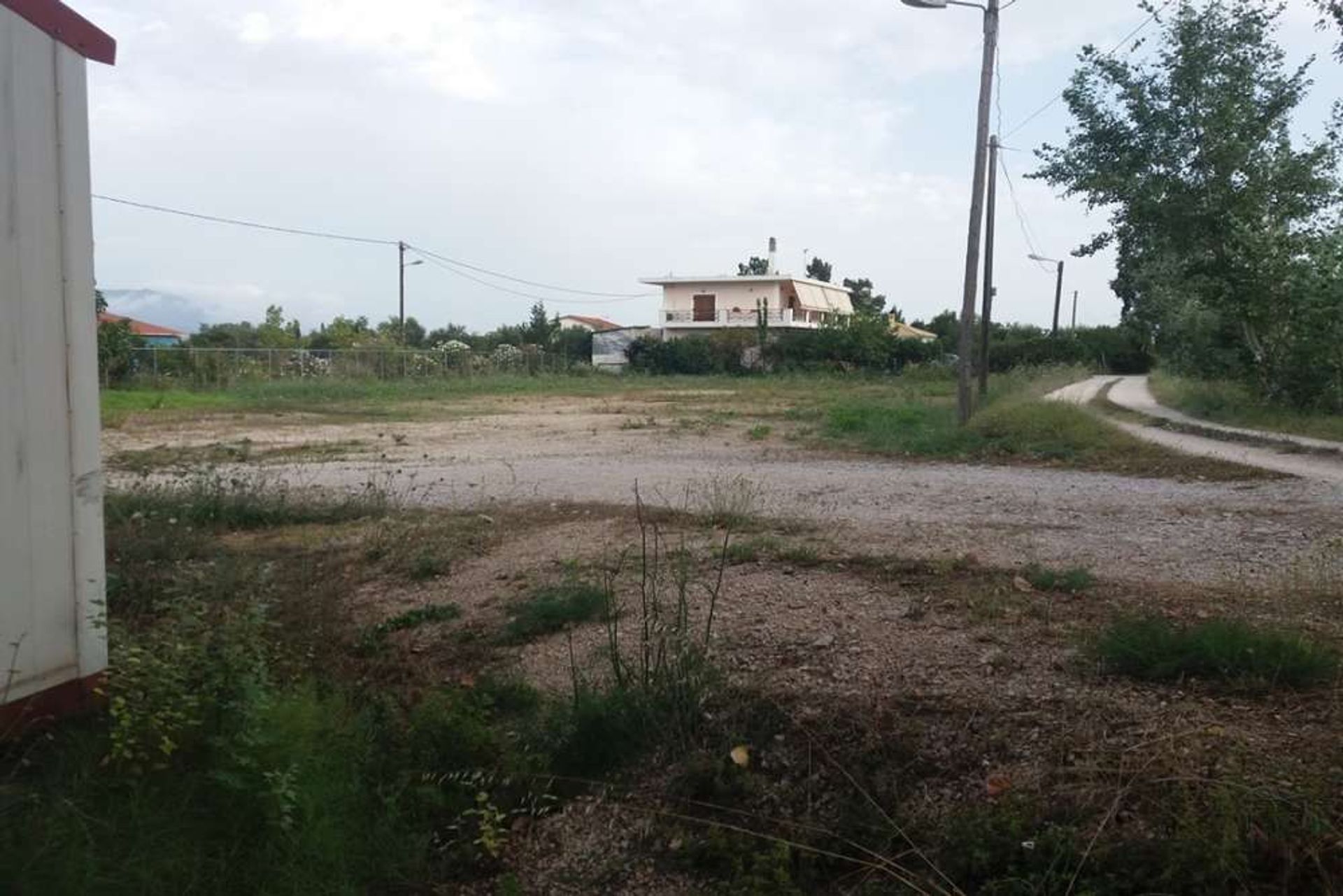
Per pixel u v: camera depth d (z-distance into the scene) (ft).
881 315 207.82
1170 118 70.03
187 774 12.49
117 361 118.52
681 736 13.83
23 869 10.58
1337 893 9.97
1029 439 55.88
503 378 155.53
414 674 17.04
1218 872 10.19
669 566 22.75
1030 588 20.40
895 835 11.71
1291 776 11.33
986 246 86.58
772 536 26.76
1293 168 68.54
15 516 12.82
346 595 21.88
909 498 36.40
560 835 12.82
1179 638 15.20
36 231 13.05
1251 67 69.26
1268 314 68.08
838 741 13.35
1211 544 26.30
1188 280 73.92
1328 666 14.35
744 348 190.80
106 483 36.88
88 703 13.78
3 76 12.55
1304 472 42.57
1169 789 11.41
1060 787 11.83
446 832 12.92
